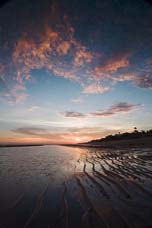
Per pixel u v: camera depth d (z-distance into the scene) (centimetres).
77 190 458
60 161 1113
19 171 764
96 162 984
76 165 902
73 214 319
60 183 536
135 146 2234
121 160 986
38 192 454
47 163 1024
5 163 1059
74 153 1827
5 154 1867
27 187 502
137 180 518
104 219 293
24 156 1567
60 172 718
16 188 495
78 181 551
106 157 1210
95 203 363
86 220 293
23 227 283
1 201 395
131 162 877
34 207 358
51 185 517
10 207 361
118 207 337
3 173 720
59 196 418
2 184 537
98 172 684
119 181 522
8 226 288
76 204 364
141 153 1293
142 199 370
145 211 314
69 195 422
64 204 367
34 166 909
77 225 279
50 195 428
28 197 419
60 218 306
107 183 511
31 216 318
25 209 350
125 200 370
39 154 1808
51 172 724
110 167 780
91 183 521
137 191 421
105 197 395
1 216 323
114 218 295
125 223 277
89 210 331
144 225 269
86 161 1060
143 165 763
